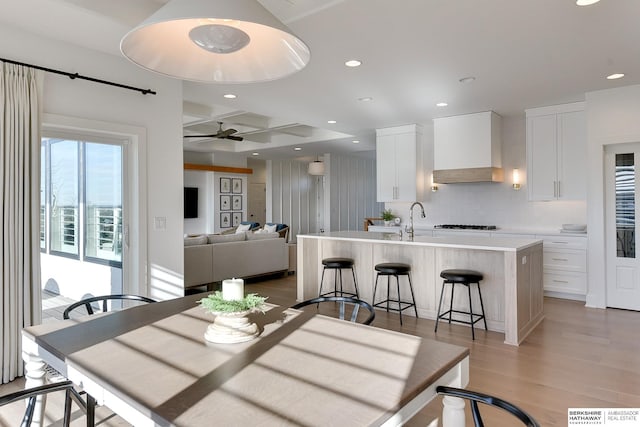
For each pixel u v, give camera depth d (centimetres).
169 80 390
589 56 374
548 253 549
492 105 554
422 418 233
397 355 149
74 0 257
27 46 294
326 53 363
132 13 288
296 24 305
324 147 962
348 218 1208
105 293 363
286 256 719
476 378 294
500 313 405
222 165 1094
